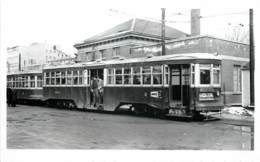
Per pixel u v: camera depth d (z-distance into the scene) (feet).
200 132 41.60
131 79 63.10
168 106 55.98
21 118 59.26
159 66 57.57
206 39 75.00
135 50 99.09
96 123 51.16
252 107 64.34
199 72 53.11
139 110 63.41
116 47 117.80
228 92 78.33
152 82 58.80
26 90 102.22
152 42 116.16
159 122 51.98
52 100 87.92
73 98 78.18
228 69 78.74
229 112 62.95
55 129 45.01
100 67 70.59
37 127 47.11
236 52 82.64
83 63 75.92
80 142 35.14
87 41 130.52
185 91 55.31
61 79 82.58
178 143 34.35
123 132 41.96
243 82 72.54
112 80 67.62
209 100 53.83
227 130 43.37
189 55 54.03
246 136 38.70
